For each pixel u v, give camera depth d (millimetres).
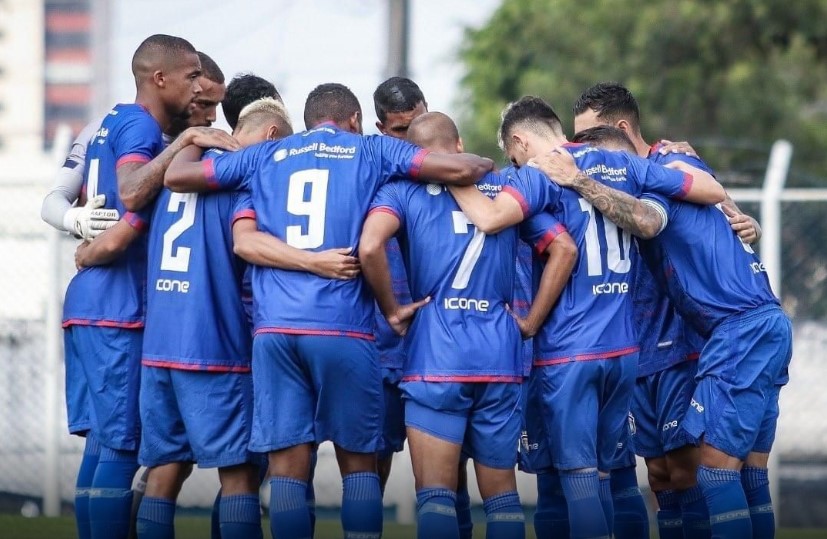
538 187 15828
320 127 16109
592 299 16031
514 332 15898
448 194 15898
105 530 16547
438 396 15484
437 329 15625
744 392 16297
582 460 15844
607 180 16219
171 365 16000
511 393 15773
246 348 16391
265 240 15539
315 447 17625
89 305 16906
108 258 16766
